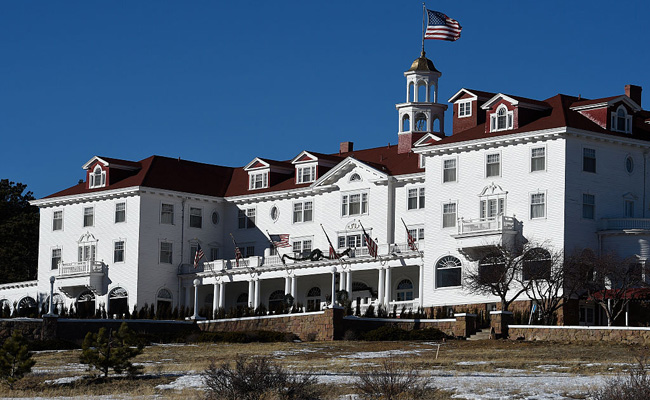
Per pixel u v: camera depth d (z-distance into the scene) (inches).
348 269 4119.1
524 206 3695.9
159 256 4441.4
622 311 3587.6
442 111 4382.4
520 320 3351.4
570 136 3644.2
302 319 3494.1
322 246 4315.9
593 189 3686.0
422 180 4077.3
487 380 2266.2
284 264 4254.4
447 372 2434.8
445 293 3826.3
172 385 2347.4
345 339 3361.2
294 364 2669.8
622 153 3769.7
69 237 4616.1
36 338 3469.5
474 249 3750.0
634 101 4052.7
